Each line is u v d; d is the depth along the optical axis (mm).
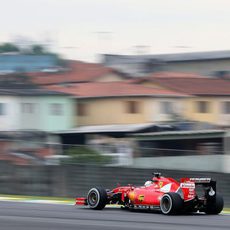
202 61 176125
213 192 31953
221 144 117688
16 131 121875
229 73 172250
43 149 53969
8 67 159125
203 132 117188
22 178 53781
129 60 167250
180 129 123188
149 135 116438
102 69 157875
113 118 130625
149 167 53406
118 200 34469
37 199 46781
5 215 29766
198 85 141375
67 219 28062
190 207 31484
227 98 138500
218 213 32281
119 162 53719
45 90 133625
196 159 53594
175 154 53125
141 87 136875
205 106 136625
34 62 160625
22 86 139250
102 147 54250
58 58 165000
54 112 131500
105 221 27312
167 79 143125
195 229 24453
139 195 32906
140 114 129750
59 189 52750
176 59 177250
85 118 132875
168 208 30750
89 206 34438
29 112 131000
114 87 137000
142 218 28922
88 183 52312
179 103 132375
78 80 149125
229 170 54125
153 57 179125
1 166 54562
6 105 130000
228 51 174625
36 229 24094
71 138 124250
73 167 52688
